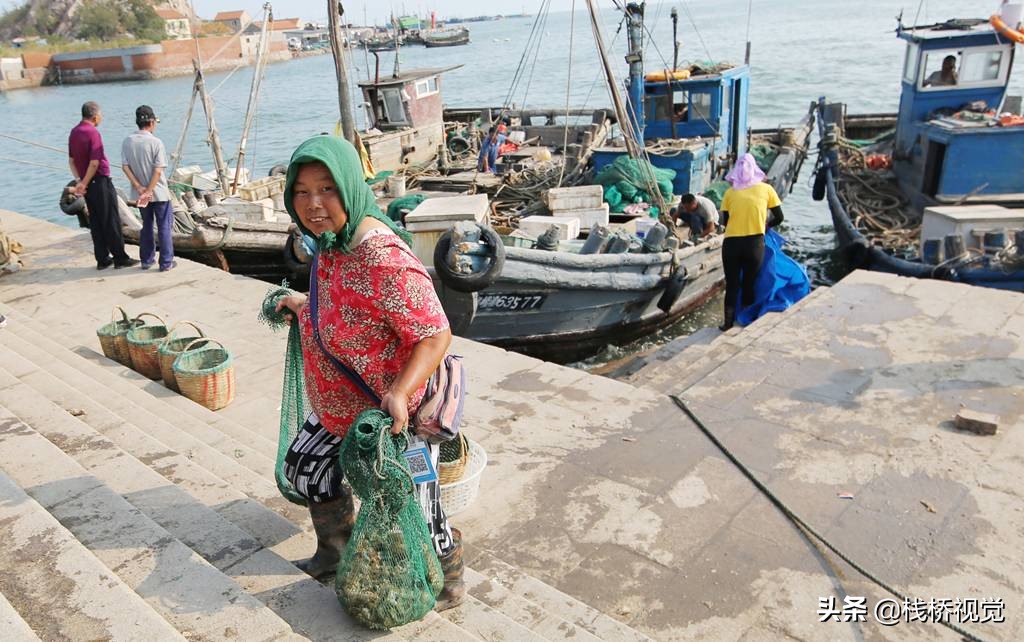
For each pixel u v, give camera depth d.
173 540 2.85
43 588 2.42
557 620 3.03
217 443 4.48
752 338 6.49
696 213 11.27
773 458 4.70
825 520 4.10
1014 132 11.47
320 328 2.42
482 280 8.11
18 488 2.98
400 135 17.56
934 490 4.32
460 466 3.99
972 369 5.70
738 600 3.56
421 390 2.50
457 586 2.85
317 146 2.19
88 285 8.38
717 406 5.38
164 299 7.85
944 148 12.12
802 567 3.76
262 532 3.26
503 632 2.73
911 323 6.59
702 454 4.78
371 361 2.41
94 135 8.34
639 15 13.77
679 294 10.17
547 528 4.10
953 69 13.03
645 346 10.77
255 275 10.84
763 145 18.16
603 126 18.75
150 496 3.38
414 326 2.31
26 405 4.30
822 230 16.45
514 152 18.11
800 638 3.33
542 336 9.58
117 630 2.24
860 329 6.53
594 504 4.29
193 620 2.43
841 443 4.83
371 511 2.42
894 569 3.73
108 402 4.87
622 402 5.48
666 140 14.27
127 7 119.19
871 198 13.84
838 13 137.75
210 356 5.57
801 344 6.31
